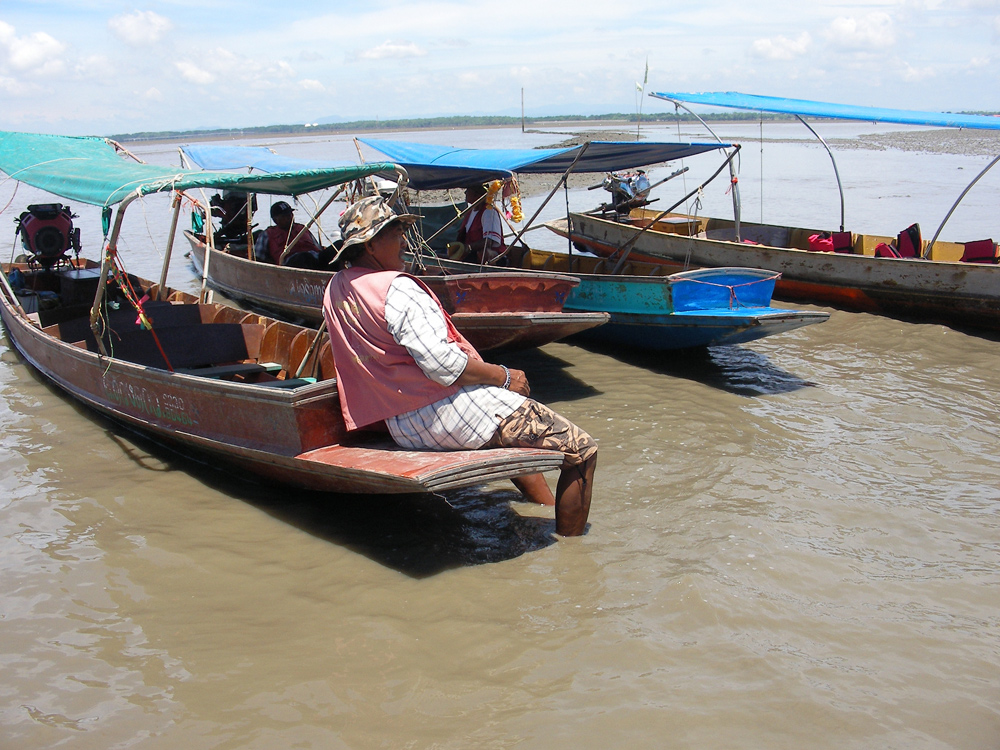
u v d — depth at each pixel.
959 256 9.96
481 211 8.72
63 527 4.25
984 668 2.97
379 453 3.68
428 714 2.73
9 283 8.56
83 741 2.64
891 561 3.79
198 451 4.95
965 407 6.00
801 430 5.51
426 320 3.35
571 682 2.90
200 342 6.30
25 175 6.36
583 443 3.80
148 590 3.61
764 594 3.48
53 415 6.07
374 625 3.28
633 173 12.45
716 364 7.32
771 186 22.73
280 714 2.75
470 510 4.41
